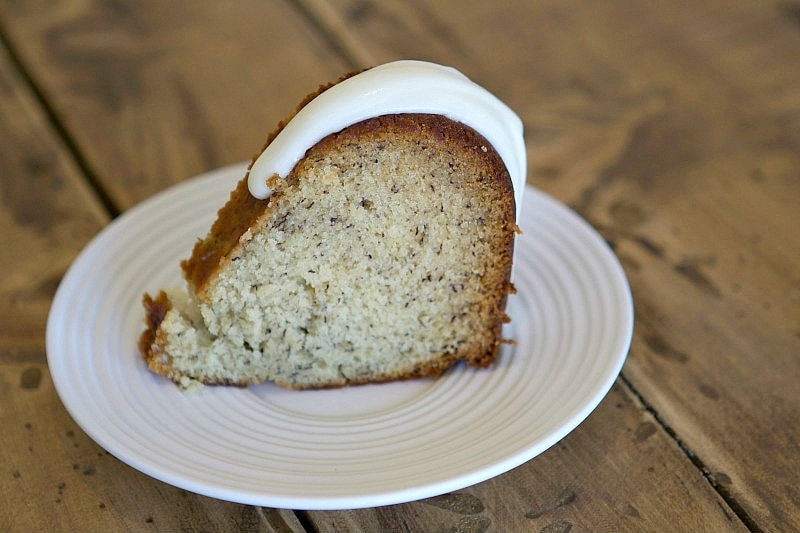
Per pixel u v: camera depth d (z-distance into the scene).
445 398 0.40
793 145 0.53
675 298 0.45
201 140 0.54
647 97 0.57
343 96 0.39
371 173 0.40
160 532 0.36
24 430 0.39
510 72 0.59
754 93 0.57
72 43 0.61
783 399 0.41
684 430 0.39
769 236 0.48
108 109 0.56
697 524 0.36
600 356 0.39
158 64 0.59
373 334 0.42
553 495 0.37
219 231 0.41
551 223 0.45
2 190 0.51
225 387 0.41
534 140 0.54
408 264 0.41
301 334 0.42
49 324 0.41
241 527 0.36
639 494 0.37
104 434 0.36
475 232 0.41
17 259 0.47
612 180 0.52
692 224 0.49
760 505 0.37
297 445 0.38
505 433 0.37
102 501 0.37
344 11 0.63
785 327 0.44
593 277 0.43
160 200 0.47
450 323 0.42
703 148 0.53
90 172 0.52
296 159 0.39
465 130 0.40
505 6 0.64
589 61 0.59
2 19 0.63
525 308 0.43
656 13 0.63
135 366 0.40
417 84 0.39
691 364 0.42
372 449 0.37
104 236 0.45
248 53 0.60
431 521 0.37
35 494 0.37
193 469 0.35
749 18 0.62
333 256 0.41
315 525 0.36
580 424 0.40
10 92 0.57
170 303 0.41
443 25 0.62
